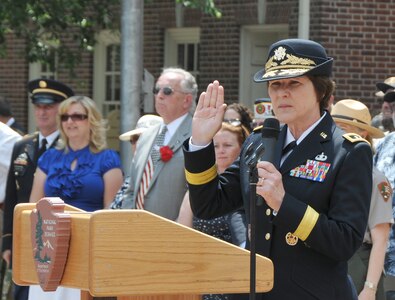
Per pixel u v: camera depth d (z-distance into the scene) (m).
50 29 21.89
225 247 5.43
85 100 11.26
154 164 10.56
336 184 6.25
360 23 23.16
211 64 25.30
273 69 6.41
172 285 5.32
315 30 23.06
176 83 10.67
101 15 21.33
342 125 10.32
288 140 6.54
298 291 6.24
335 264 6.35
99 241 5.15
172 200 10.45
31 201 11.34
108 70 28.08
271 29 24.64
